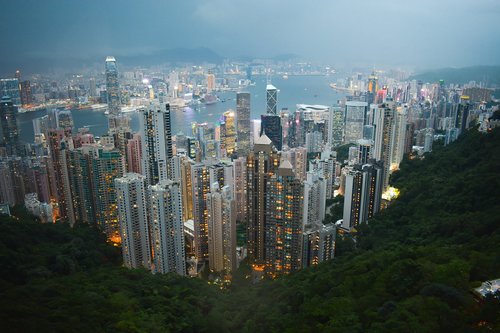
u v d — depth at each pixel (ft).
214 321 447.83
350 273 456.86
